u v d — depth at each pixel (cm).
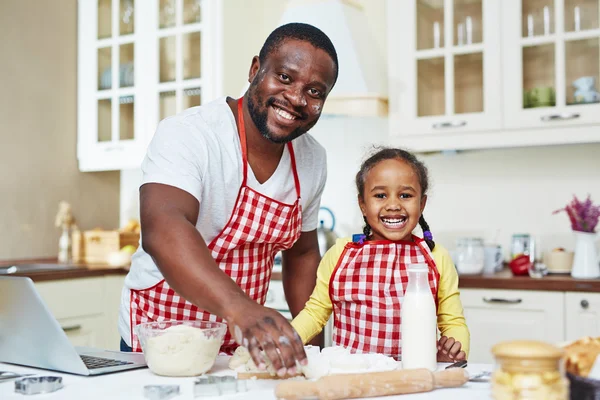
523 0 249
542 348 74
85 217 335
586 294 217
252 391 91
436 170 288
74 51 331
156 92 306
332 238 277
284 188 142
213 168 129
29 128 309
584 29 240
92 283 270
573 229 237
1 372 105
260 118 127
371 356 107
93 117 324
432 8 263
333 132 307
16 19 304
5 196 298
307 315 152
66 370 104
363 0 303
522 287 226
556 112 241
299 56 122
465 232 282
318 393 85
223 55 292
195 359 101
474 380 96
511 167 276
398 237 146
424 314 106
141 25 311
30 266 278
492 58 251
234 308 95
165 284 137
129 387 94
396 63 267
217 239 138
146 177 122
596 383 76
